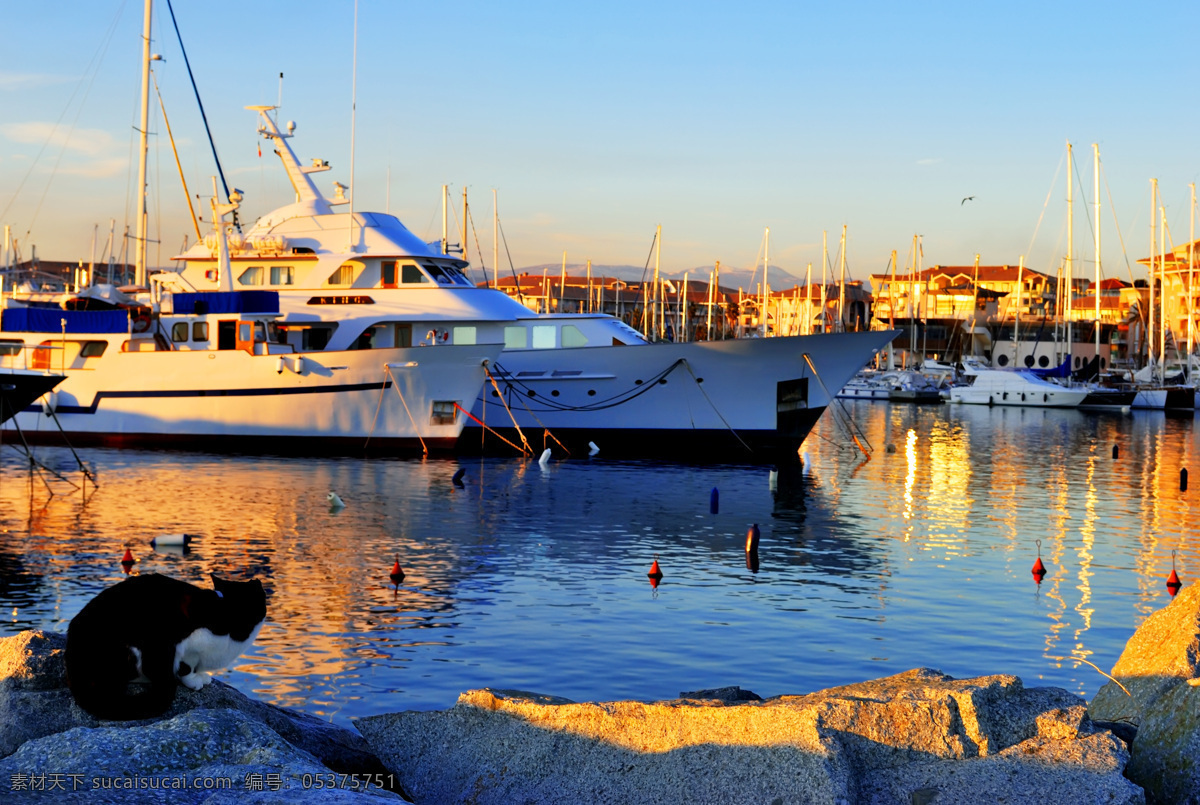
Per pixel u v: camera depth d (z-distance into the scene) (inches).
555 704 345.1
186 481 1366.9
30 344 1729.8
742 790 302.2
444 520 1111.0
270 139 1804.9
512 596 778.2
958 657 641.0
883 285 6624.0
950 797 295.9
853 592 808.9
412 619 706.2
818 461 1819.6
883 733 310.5
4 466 1492.4
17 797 265.3
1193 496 1423.5
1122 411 3644.2
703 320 5856.3
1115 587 838.5
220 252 1707.7
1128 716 374.9
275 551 936.3
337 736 364.5
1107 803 288.7
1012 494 1428.4
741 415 1723.7
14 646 344.2
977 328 5600.4
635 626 697.0
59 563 874.8
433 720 364.2
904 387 4362.7
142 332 1753.2
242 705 336.2
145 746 291.1
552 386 1744.6
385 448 1692.9
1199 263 5378.9
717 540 1029.8
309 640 650.8
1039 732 317.1
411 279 1734.7
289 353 1675.7
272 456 1633.9
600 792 320.8
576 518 1139.9
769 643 661.9
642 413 1739.7
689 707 325.7
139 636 310.2
